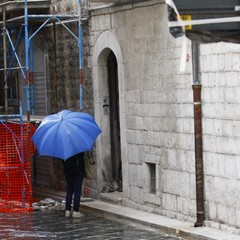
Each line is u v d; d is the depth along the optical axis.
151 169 18.56
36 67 24.94
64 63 22.53
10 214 20.05
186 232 15.73
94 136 18.45
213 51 15.75
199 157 16.19
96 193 21.05
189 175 16.81
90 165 21.36
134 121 18.98
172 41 17.14
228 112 15.44
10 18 23.45
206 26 9.27
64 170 19.11
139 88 18.64
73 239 16.30
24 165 20.81
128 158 19.38
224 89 15.52
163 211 17.84
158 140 17.95
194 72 16.17
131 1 18.66
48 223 18.44
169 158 17.56
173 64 17.16
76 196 19.06
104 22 20.14
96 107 20.91
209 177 16.09
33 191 23.70
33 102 24.64
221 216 15.79
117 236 16.39
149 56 18.11
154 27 17.83
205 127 16.14
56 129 18.27
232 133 15.36
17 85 26.17
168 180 17.66
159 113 17.84
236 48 15.08
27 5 21.47
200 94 16.16
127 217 18.08
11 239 16.52
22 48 25.03
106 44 20.11
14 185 20.94
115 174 21.05
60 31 22.62
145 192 18.67
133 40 18.77
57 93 23.06
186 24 9.24
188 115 16.75
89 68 21.16
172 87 17.25
